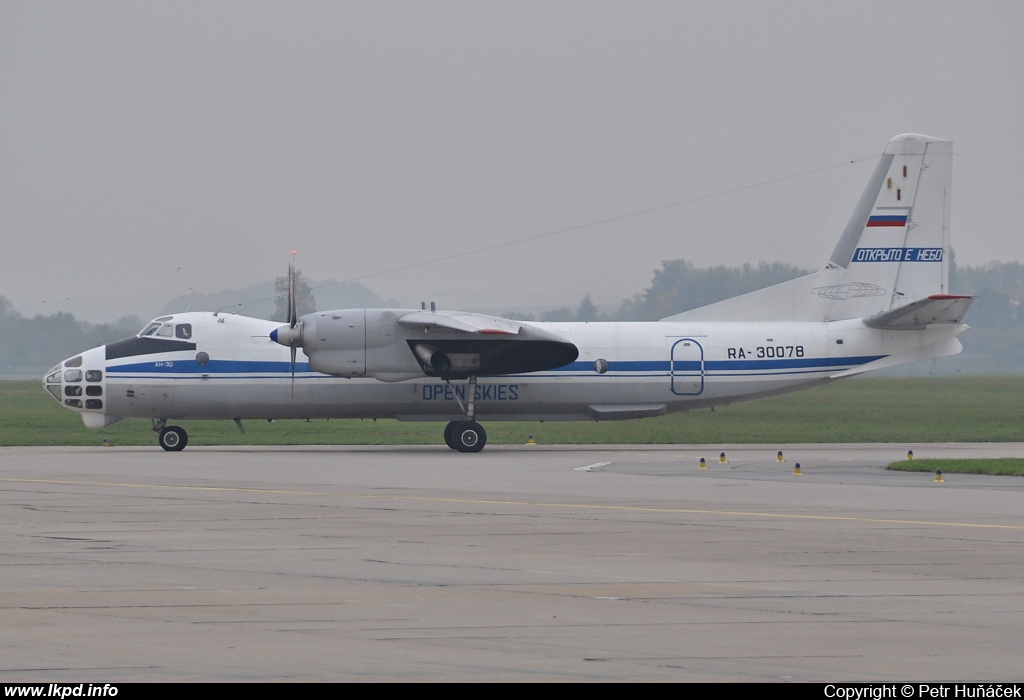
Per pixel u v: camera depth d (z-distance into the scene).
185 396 118.25
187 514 62.84
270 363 118.75
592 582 42.97
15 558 47.75
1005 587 42.22
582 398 120.81
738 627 35.69
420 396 119.62
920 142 123.81
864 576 44.44
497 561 47.59
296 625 35.78
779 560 48.09
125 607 38.22
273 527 57.72
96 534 54.88
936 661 31.89
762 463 101.44
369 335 115.31
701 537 54.69
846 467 96.62
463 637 34.38
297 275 116.00
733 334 122.94
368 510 65.00
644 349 121.38
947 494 74.31
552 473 90.38
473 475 88.38
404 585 42.22
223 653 32.34
